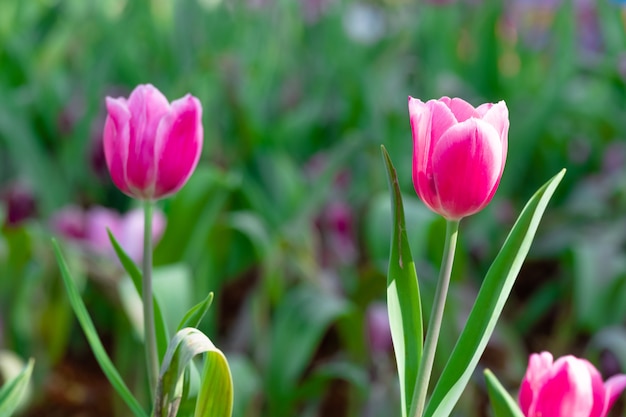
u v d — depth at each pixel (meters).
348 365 1.97
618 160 3.17
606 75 3.36
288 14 3.96
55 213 2.69
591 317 2.24
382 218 2.10
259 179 2.71
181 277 1.63
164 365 1.00
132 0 3.59
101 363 1.10
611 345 1.90
